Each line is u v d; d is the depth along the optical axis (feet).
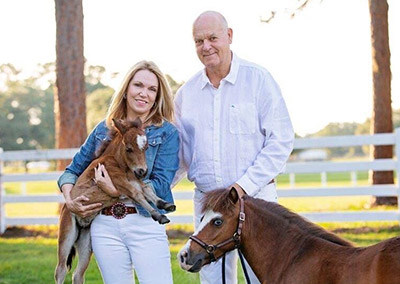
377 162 36.04
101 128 17.90
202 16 17.15
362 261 13.29
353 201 53.83
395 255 12.84
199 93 17.71
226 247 15.16
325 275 13.88
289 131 17.16
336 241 14.51
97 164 17.20
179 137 17.44
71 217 19.02
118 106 17.46
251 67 17.29
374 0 47.60
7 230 43.04
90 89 185.68
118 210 16.22
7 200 41.96
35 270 29.73
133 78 16.92
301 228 14.98
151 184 16.75
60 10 44.98
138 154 16.56
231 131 17.16
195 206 18.13
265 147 16.97
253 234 15.29
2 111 209.26
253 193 16.72
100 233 16.34
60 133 45.24
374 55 47.88
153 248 16.19
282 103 17.16
